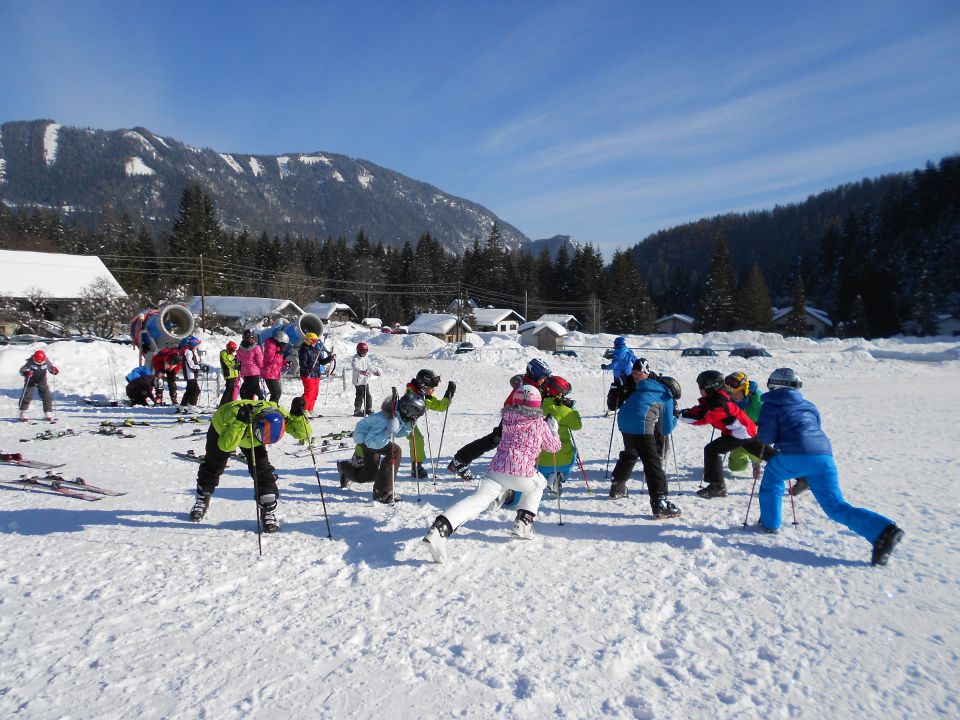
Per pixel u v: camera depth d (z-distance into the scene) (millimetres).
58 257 47969
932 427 11125
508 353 28078
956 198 104312
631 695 2803
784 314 87250
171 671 2994
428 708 2703
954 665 3029
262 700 2756
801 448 4711
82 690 2830
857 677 2938
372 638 3332
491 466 4789
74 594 3879
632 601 3789
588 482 6988
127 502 5984
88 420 11867
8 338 35719
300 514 5598
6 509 5711
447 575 4199
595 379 23969
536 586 4016
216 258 80562
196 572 4227
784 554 4586
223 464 5355
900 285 92438
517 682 2912
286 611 3664
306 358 12602
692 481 7062
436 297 95938
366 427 5867
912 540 4859
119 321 42750
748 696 2789
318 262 103812
